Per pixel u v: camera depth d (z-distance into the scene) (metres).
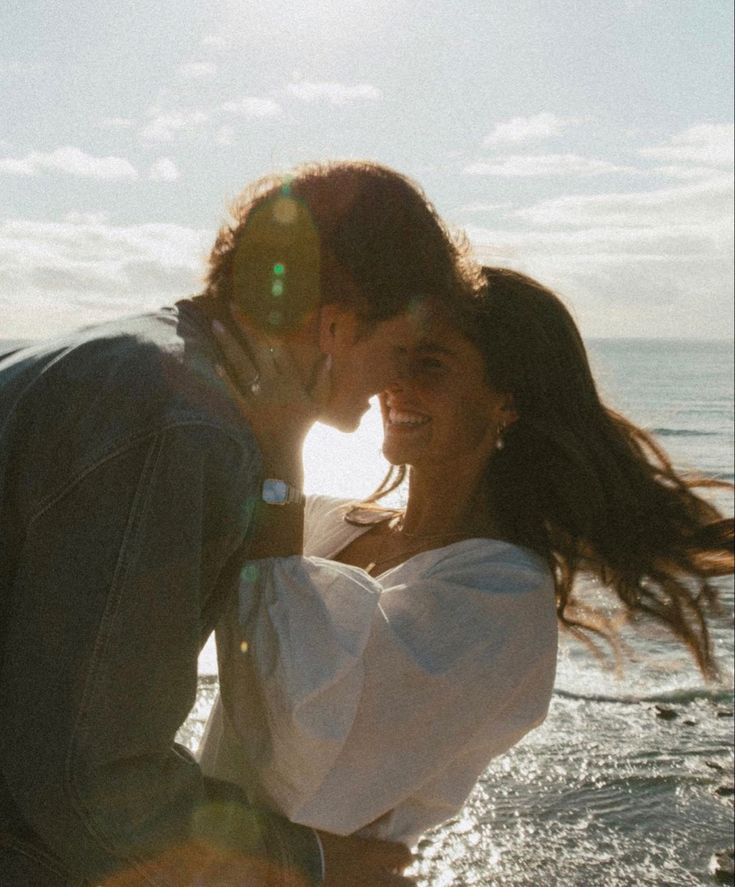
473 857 4.14
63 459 1.55
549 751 5.21
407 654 2.03
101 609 1.50
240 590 1.98
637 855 4.20
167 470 1.52
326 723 1.94
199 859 1.72
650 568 2.52
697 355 187.38
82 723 1.50
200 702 5.10
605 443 2.47
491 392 2.41
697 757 5.20
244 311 1.77
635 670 6.52
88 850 1.57
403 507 2.74
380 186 1.77
